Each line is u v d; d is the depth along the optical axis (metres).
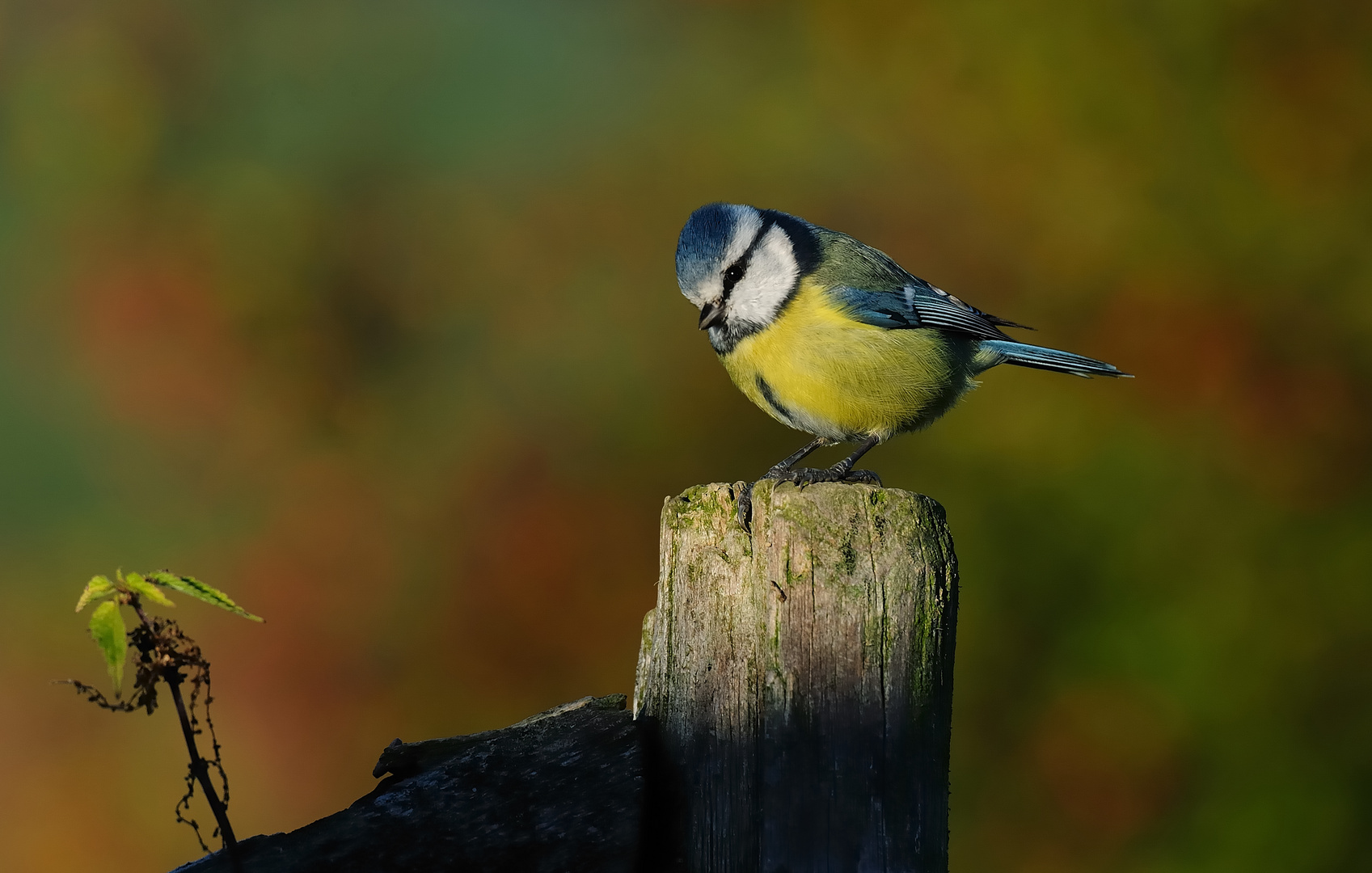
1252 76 11.72
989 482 11.14
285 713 11.68
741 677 4.06
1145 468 10.86
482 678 11.56
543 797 3.93
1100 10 12.04
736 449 11.86
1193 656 10.46
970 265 11.99
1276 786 10.22
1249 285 11.26
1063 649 10.77
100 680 12.32
